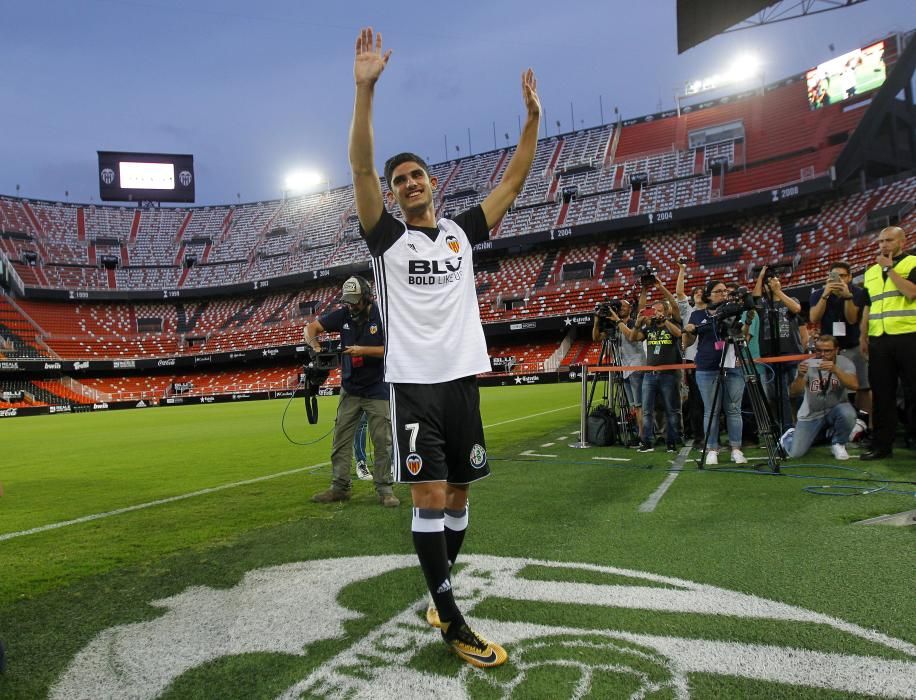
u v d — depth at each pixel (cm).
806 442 542
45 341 4012
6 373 3884
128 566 303
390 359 209
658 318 642
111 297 4200
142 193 4994
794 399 668
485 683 175
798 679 170
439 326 212
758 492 413
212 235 5059
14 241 4397
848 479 444
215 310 4641
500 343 3819
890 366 507
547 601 232
